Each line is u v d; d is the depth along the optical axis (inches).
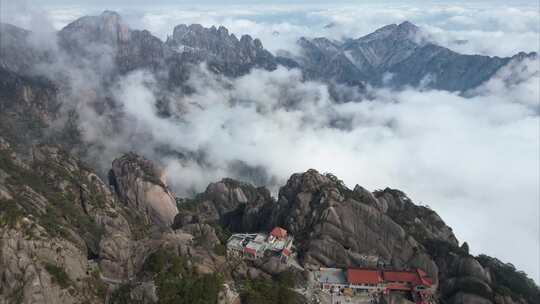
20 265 3503.9
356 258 4884.4
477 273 4702.3
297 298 4168.3
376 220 5152.6
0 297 3430.1
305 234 5241.1
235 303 3870.6
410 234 5255.9
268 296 4003.4
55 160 6466.5
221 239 5103.3
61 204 5221.5
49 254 3666.3
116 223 5378.9
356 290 4463.6
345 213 5216.5
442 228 5802.2
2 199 3897.6
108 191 6525.6
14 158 5826.8
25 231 3668.8
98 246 4562.0
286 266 4598.9
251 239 5152.6
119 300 3747.5
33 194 4877.0
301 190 5782.5
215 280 3878.0
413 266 4810.5
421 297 4352.9
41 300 3427.7
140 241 4311.0
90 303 3634.4
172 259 3976.4
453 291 4571.9
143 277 3865.7
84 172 6530.5
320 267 4781.0
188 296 3693.4
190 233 5002.5
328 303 4274.1
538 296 4931.1
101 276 3971.5
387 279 4468.5
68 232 4227.4
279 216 5836.6
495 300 4424.2
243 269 4404.5
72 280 3695.9
